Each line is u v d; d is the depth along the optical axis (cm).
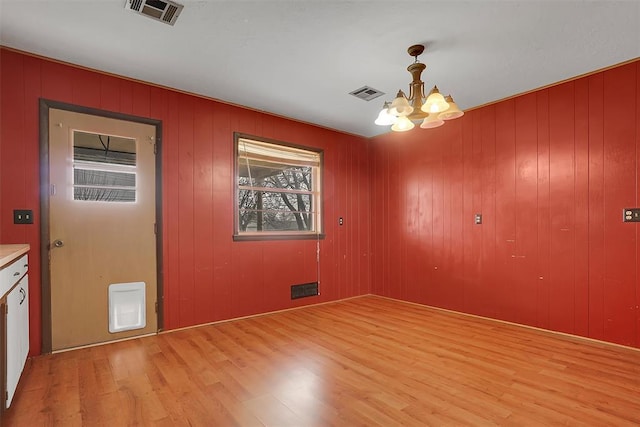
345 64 295
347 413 194
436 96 226
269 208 432
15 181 268
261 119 412
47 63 283
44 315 277
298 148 446
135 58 284
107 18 229
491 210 383
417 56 278
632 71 287
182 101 352
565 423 185
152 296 329
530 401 207
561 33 245
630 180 288
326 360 269
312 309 435
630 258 288
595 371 249
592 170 309
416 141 464
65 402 205
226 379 236
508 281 367
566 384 229
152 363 262
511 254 365
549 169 338
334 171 487
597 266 306
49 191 281
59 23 234
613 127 297
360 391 220
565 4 212
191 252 353
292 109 408
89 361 265
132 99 322
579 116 318
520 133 359
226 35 250
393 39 255
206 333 336
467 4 214
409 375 243
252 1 212
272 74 315
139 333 322
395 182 491
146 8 219
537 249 345
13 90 268
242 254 391
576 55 278
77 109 294
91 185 300
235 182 387
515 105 364
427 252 448
